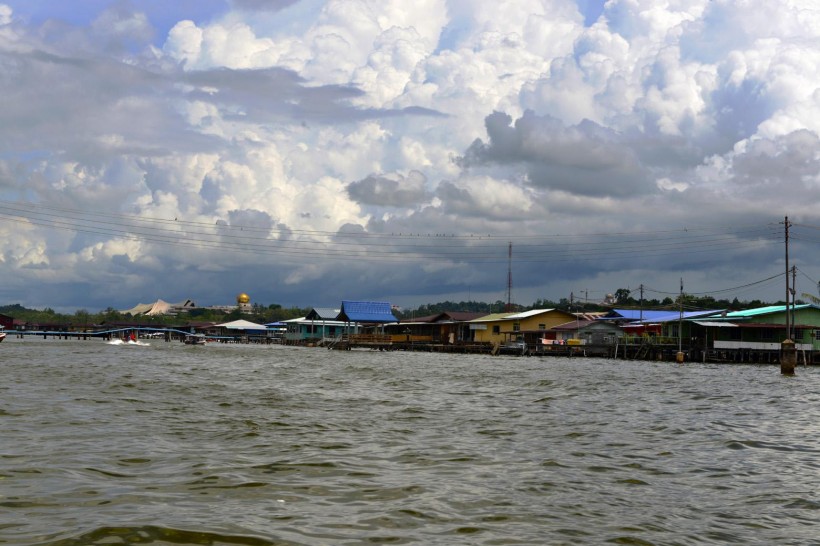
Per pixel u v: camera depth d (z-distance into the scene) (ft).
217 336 476.95
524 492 34.14
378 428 55.98
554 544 25.93
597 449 47.32
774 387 109.91
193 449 43.88
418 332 378.73
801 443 51.26
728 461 43.68
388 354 270.67
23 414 57.21
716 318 248.32
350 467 39.29
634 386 106.93
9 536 24.72
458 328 345.92
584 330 272.51
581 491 34.76
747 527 29.04
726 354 229.45
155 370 127.13
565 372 146.61
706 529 28.60
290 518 28.19
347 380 113.60
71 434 47.96
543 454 44.93
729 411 72.64
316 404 73.87
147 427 52.65
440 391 94.12
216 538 25.07
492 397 85.81
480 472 38.75
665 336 258.98
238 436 49.73
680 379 128.36
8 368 120.78
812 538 27.73
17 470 35.78
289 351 286.25
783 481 38.09
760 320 241.35
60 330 475.72
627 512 30.94
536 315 311.06
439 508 30.53
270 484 34.45
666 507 32.07
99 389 82.69
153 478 35.12
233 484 34.22
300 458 41.68
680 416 67.31
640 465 41.93
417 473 38.09
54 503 29.53
